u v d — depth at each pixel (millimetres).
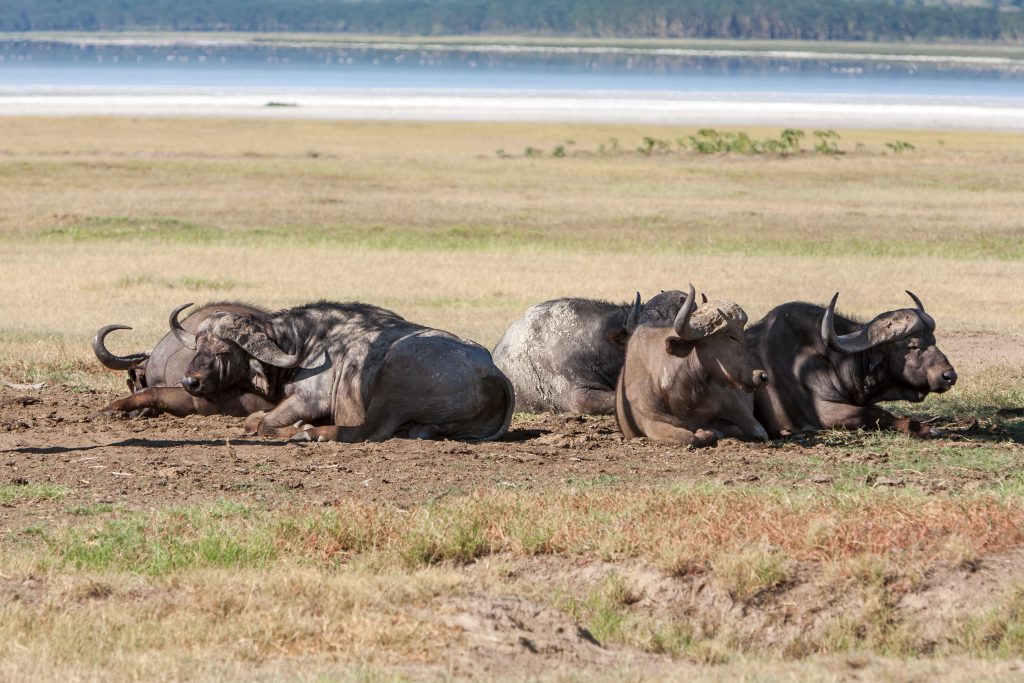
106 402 50906
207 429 45562
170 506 34844
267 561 29984
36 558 29422
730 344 41875
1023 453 42406
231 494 36219
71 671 23031
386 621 26047
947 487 36844
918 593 28234
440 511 33125
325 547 30797
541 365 50531
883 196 146875
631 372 44688
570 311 50938
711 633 27500
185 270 91438
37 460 40250
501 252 102750
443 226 118312
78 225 114812
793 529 30734
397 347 43781
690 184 158000
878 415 46188
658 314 44469
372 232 113750
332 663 24078
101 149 190375
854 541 29781
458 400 43781
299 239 108750
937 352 45281
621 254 102188
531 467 39844
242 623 25656
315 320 45875
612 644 26656
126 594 27750
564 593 28844
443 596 27812
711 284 86438
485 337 64875
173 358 48406
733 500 33688
